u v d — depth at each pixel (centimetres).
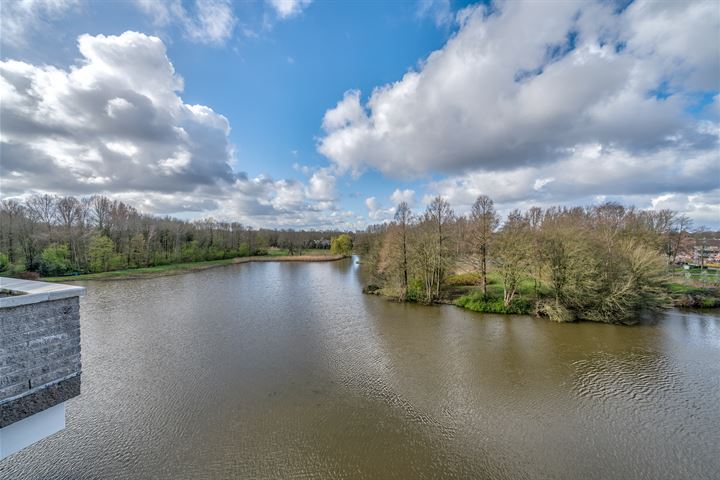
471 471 1037
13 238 4925
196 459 1078
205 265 6894
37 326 585
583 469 1048
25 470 1036
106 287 4303
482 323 2602
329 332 2372
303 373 1694
